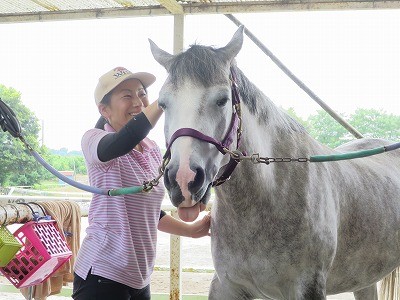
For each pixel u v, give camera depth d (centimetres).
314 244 213
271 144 217
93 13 396
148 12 383
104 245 212
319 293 214
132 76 215
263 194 207
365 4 341
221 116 178
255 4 358
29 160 3328
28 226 244
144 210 219
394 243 264
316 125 2636
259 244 212
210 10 365
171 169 166
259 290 223
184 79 175
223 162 190
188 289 572
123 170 216
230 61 188
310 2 350
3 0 391
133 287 217
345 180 242
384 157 309
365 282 260
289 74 366
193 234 257
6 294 475
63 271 307
